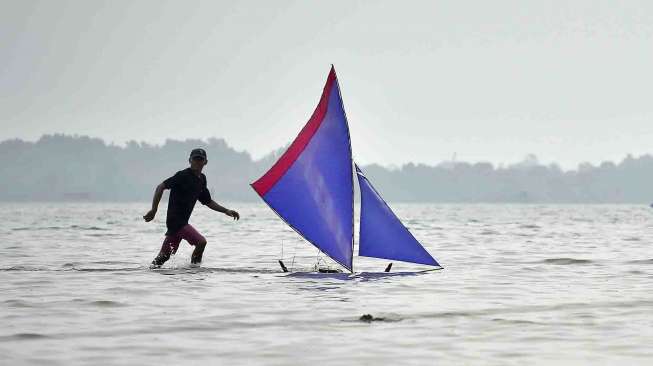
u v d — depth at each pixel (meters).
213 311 39.09
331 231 55.00
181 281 50.62
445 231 131.38
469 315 38.47
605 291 47.53
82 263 64.06
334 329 34.75
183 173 56.47
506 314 38.78
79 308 39.69
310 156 55.09
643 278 54.88
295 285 49.06
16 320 36.31
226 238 104.88
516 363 29.03
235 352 30.34
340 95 54.53
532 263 66.38
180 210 56.69
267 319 37.03
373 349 30.97
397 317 37.66
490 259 70.75
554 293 46.56
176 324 35.69
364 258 68.94
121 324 35.56
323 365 28.58
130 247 85.56
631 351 30.86
